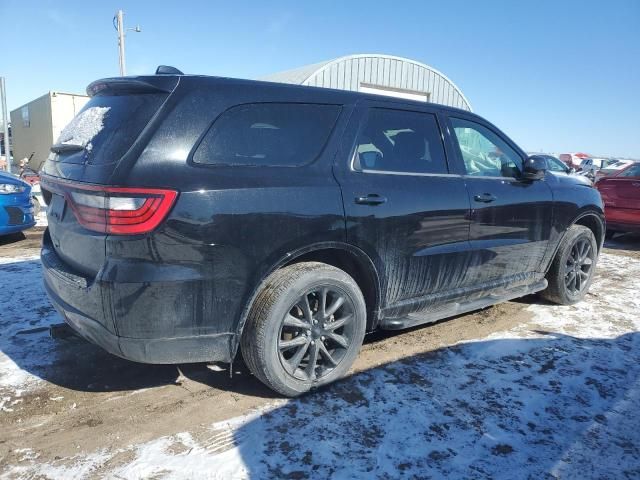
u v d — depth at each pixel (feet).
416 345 12.22
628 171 28.60
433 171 11.46
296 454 7.88
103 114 9.05
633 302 16.31
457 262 11.74
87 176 8.23
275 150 9.20
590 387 10.32
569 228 15.07
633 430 8.84
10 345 11.66
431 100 63.57
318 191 9.23
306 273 9.10
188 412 9.03
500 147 13.50
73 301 8.55
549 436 8.59
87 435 8.29
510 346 12.29
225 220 8.18
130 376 10.35
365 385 10.12
